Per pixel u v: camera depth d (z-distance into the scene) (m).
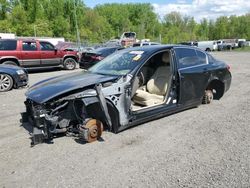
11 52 13.74
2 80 9.52
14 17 64.81
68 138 4.93
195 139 4.83
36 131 4.54
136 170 3.84
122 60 5.59
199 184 3.47
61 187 3.50
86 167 3.96
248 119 5.85
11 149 4.58
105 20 92.88
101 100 4.58
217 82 7.02
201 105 6.90
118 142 4.74
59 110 4.61
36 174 3.81
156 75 6.13
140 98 5.60
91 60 14.92
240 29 98.88
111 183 3.56
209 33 106.50
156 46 5.89
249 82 10.63
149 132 5.17
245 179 3.55
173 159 4.12
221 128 5.34
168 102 5.71
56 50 15.38
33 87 5.25
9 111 6.86
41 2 72.38
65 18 74.12
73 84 4.76
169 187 3.43
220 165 3.91
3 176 3.78
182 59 6.00
